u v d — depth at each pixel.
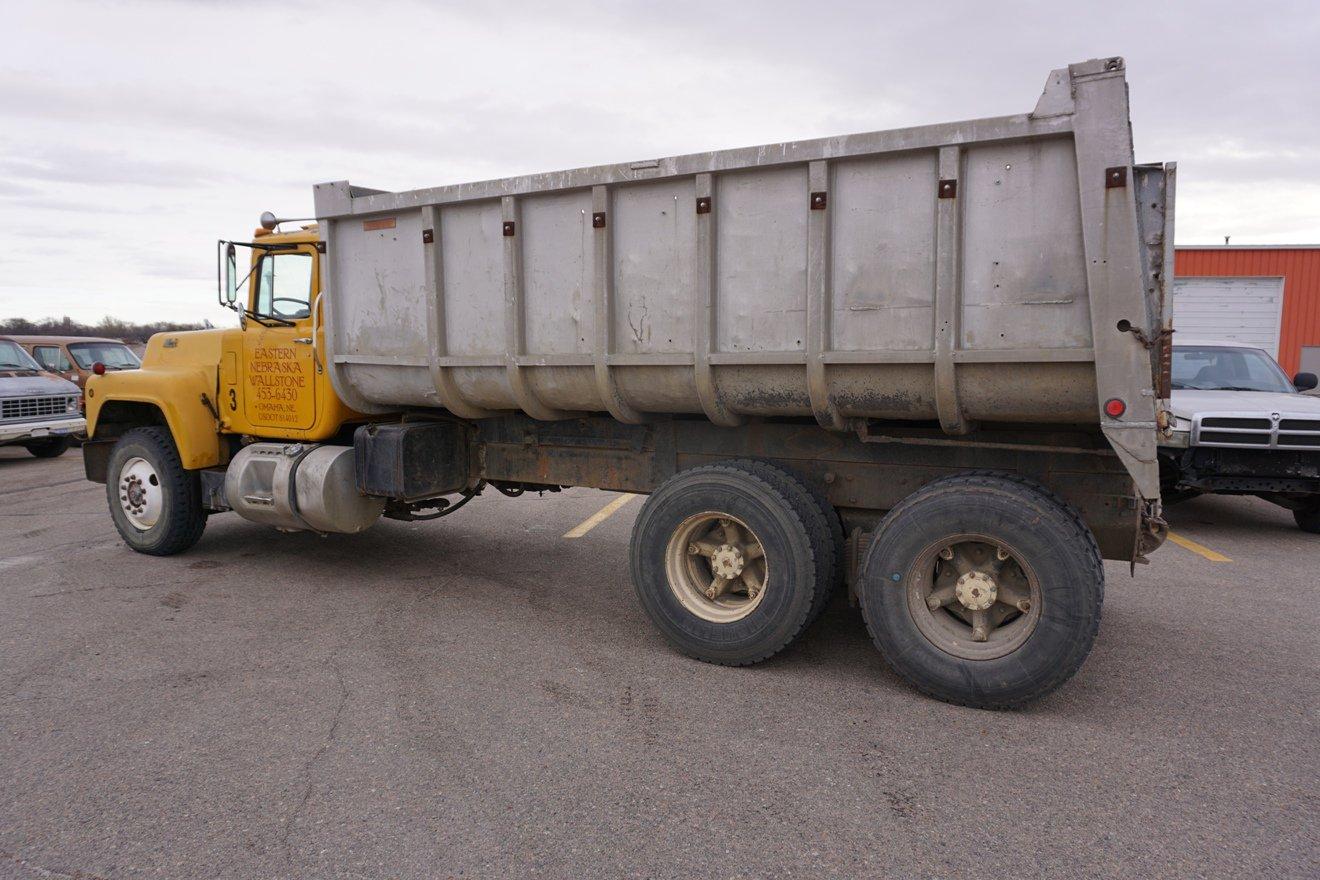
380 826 2.90
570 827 2.90
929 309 3.73
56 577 6.08
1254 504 9.35
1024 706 3.91
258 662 4.42
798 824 2.92
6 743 3.49
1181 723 3.74
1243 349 9.09
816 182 3.84
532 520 8.24
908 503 3.95
